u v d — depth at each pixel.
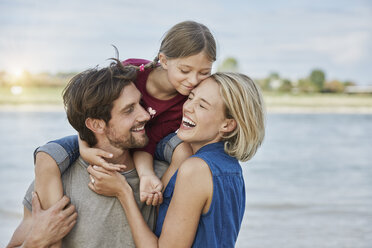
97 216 1.88
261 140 1.95
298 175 10.61
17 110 25.94
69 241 1.88
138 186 2.02
